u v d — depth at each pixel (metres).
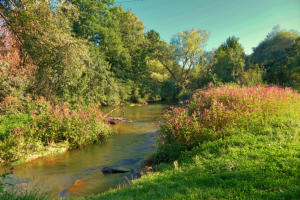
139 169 7.31
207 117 8.12
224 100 10.02
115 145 10.68
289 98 11.22
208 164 5.52
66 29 14.15
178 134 7.93
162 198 3.85
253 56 53.34
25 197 4.14
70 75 16.16
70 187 5.90
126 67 40.31
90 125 11.09
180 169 5.74
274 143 6.12
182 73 49.12
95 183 6.19
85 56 16.14
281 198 3.33
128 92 35.53
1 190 3.90
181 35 45.97
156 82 46.09
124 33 45.47
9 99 11.53
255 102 8.95
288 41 46.75
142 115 21.80
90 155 9.09
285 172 4.26
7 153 8.04
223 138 7.52
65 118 10.52
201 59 48.22
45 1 10.96
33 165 7.79
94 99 23.83
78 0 31.89
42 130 9.77
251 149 5.95
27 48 11.08
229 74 33.22
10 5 10.07
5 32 11.16
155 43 48.44
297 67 29.56
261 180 4.03
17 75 12.47
